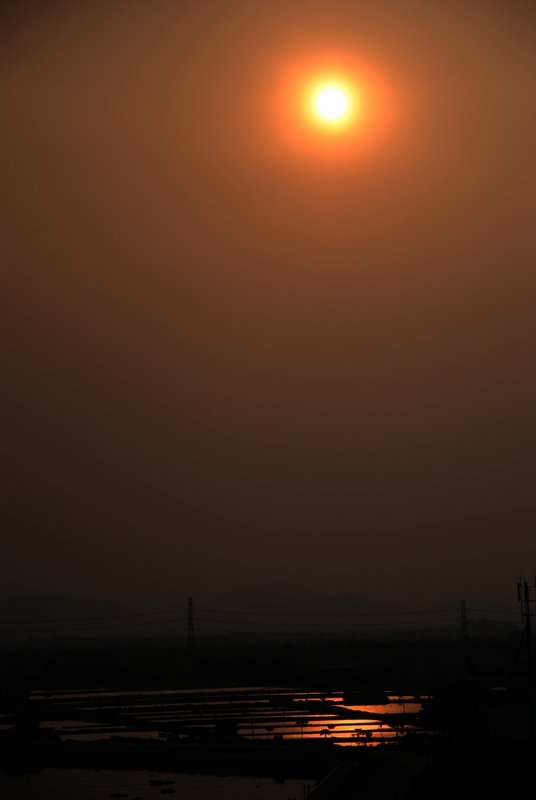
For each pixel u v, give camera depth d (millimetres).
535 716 62562
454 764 68562
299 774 85812
